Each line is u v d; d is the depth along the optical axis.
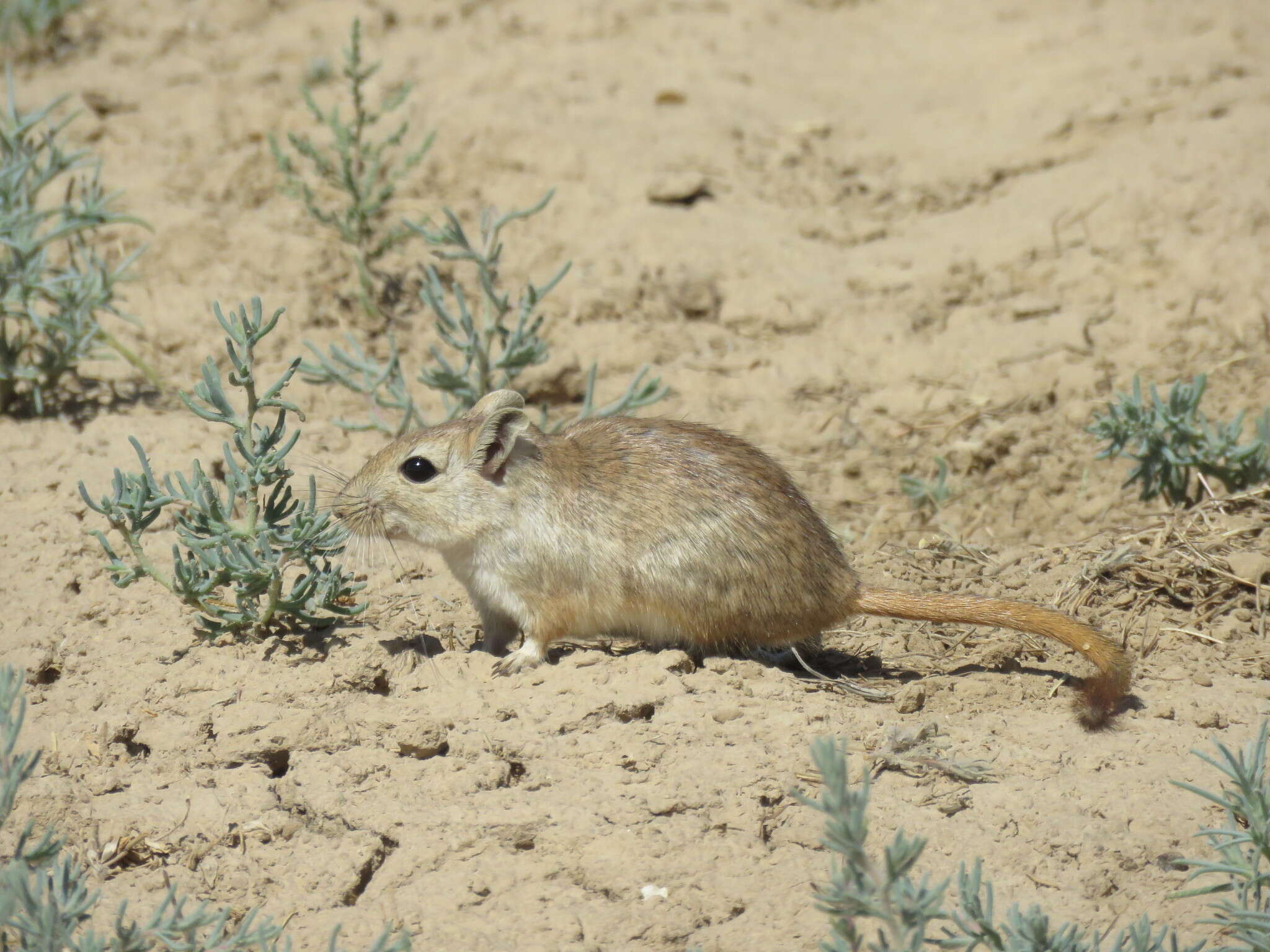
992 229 21.62
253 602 12.13
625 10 28.12
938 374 19.09
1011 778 10.34
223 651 11.84
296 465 15.61
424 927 9.02
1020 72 26.02
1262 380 17.89
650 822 9.77
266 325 11.52
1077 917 9.00
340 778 10.30
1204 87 24.16
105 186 21.08
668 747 10.56
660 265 20.73
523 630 12.12
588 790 10.09
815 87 26.31
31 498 14.45
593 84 25.30
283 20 27.39
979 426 18.16
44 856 8.47
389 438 16.75
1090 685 11.16
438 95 24.44
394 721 10.84
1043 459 17.36
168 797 10.18
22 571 13.19
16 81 24.33
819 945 8.64
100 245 19.69
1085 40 26.69
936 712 11.31
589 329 19.52
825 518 16.55
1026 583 14.08
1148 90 24.22
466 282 20.25
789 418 18.45
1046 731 10.99
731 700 11.12
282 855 9.69
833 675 12.40
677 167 22.94
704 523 11.73
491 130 22.94
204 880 9.46
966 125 24.72
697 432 12.42
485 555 11.92
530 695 11.21
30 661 11.88
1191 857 9.48
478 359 16.06
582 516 11.80
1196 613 13.20
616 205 21.81
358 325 19.23
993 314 19.94
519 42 26.81
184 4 27.64
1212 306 19.34
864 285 20.75
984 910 8.62
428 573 13.95
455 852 9.60
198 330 18.52
